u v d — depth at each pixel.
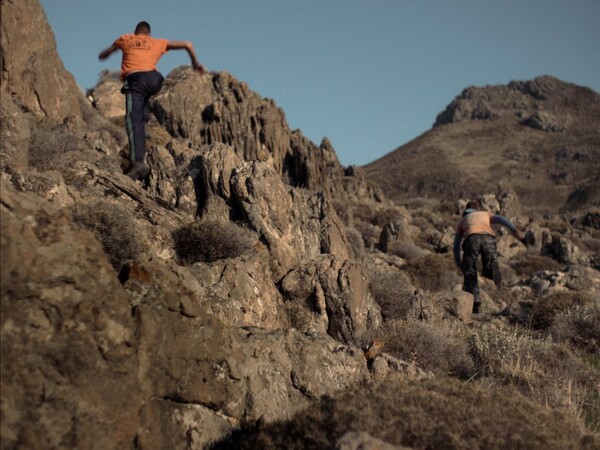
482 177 199.50
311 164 38.34
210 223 11.52
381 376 8.20
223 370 6.00
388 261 22.81
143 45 7.34
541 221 52.22
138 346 5.36
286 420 5.87
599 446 5.76
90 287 5.15
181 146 15.56
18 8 20.72
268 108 37.56
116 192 12.03
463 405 5.67
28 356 4.74
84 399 4.89
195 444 5.58
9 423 4.54
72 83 24.44
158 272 5.76
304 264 11.35
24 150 9.73
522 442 5.37
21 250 4.89
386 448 4.83
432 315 13.16
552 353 10.85
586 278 20.84
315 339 7.24
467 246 15.28
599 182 173.50
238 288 8.95
